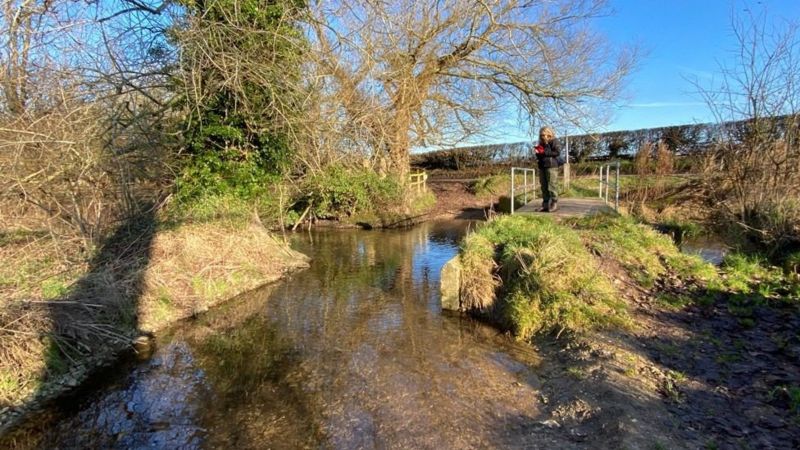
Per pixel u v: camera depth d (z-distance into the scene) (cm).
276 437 363
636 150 2330
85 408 418
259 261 896
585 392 392
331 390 437
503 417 377
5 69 645
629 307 559
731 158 853
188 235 803
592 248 698
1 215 617
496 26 1552
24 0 669
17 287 534
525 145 2941
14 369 442
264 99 878
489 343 536
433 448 337
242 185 937
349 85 1052
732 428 322
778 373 392
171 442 362
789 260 686
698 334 489
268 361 511
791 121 773
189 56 776
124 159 765
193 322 645
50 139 585
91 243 666
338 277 896
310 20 885
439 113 1855
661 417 338
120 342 555
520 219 816
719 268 717
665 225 1111
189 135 870
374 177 1697
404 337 564
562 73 1650
